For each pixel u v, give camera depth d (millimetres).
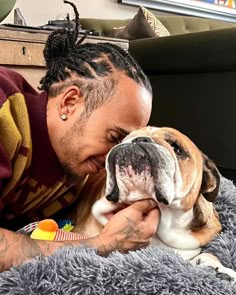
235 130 1980
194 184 818
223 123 2027
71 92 857
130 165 752
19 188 881
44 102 885
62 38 933
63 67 895
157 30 3070
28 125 850
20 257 702
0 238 704
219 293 696
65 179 912
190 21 3699
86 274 670
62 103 861
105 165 829
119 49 919
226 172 2043
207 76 2068
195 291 684
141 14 2910
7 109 814
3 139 805
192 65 2100
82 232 887
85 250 723
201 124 2135
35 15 2982
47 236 794
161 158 753
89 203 929
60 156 880
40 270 671
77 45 944
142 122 867
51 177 902
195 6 4023
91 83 846
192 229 869
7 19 2723
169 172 760
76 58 888
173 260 739
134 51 2385
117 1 3510
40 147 877
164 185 754
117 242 763
